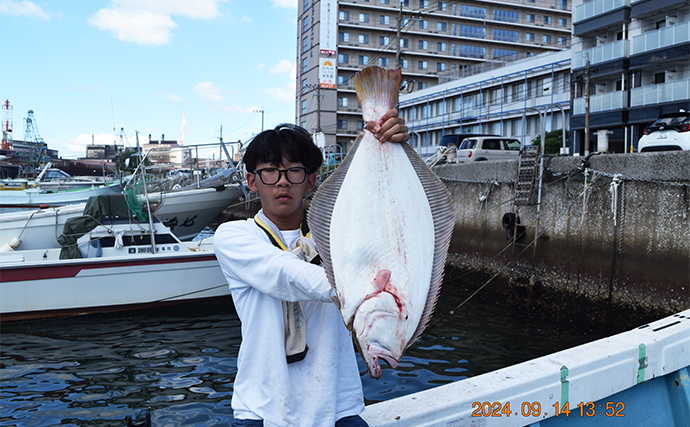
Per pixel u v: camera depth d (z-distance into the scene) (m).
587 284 8.03
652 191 7.11
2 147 74.06
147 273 7.89
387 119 1.27
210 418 4.45
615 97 20.31
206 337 6.82
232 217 25.25
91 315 7.71
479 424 1.87
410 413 1.74
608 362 2.20
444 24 54.62
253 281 1.24
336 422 1.33
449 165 12.09
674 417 2.49
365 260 1.16
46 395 4.94
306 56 56.78
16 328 7.22
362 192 1.24
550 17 57.00
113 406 4.70
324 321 1.32
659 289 6.95
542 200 9.04
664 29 18.73
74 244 8.18
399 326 1.09
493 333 7.20
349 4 52.12
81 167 52.84
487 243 10.47
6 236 8.98
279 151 1.31
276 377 1.26
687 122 10.25
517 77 33.06
